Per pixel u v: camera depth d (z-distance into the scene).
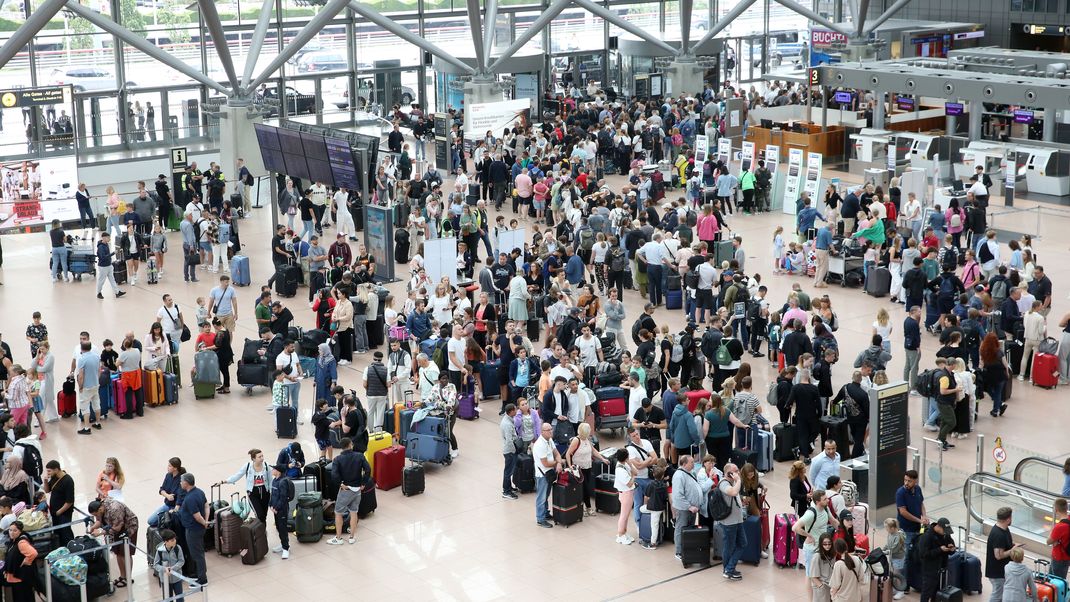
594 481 19.61
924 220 33.53
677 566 17.72
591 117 47.84
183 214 35.56
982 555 17.83
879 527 18.52
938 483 18.92
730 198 39.19
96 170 43.12
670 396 20.44
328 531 18.92
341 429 21.03
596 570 17.61
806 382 20.72
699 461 20.02
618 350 23.66
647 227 31.45
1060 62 45.00
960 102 44.12
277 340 24.80
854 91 48.81
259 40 43.62
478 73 48.56
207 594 16.58
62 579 16.00
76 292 31.95
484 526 19.08
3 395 22.14
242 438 22.50
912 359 24.09
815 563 15.87
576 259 29.41
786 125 48.56
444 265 30.66
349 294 27.27
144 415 23.73
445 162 45.47
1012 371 25.30
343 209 36.53
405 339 25.73
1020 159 41.28
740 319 26.48
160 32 47.28
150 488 20.27
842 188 41.75
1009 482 17.81
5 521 16.69
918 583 16.70
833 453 18.25
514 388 23.23
